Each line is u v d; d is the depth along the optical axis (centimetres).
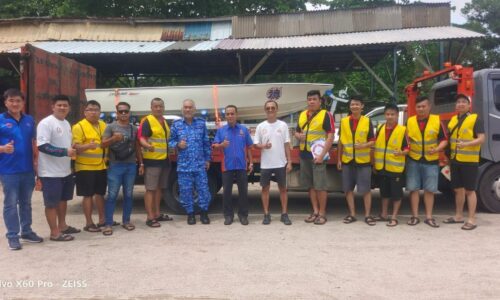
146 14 2066
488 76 647
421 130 593
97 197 598
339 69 1678
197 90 813
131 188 593
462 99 584
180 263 439
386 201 632
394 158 599
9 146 476
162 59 1445
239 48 1172
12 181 492
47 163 516
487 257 453
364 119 604
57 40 1412
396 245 500
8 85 1577
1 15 1959
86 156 562
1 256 467
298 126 636
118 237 549
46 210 525
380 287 372
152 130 599
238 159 616
